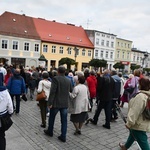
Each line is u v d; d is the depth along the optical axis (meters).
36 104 11.08
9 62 38.75
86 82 9.32
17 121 7.58
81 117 6.31
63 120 5.84
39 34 43.88
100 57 55.97
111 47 59.28
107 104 7.17
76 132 6.42
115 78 7.98
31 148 5.22
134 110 3.88
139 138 4.07
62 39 47.47
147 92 3.99
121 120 8.38
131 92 8.49
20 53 40.03
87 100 6.38
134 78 8.52
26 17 44.94
